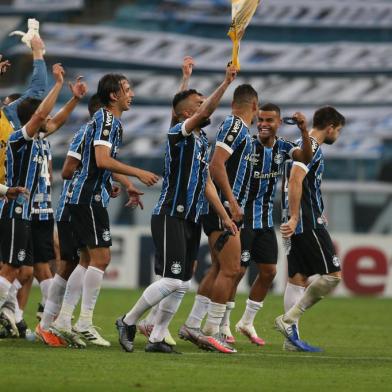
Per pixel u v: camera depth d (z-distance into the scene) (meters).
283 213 32.38
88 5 100.81
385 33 98.56
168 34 100.75
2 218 29.25
